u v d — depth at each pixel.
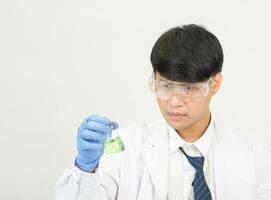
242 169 1.38
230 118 2.08
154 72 1.18
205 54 1.14
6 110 2.11
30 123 2.11
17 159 2.13
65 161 2.13
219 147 1.41
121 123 2.10
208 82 1.17
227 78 2.06
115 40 2.06
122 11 2.05
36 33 2.07
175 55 1.12
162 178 1.34
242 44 2.03
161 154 1.38
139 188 1.36
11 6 2.06
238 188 1.36
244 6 2.01
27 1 2.05
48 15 2.06
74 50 2.07
